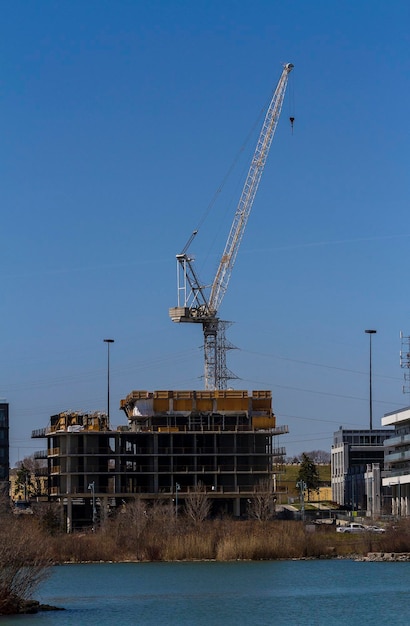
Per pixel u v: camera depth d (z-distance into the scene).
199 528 184.25
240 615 100.81
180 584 130.75
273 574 143.38
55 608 103.31
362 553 177.38
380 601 110.75
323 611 103.12
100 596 118.00
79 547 175.38
